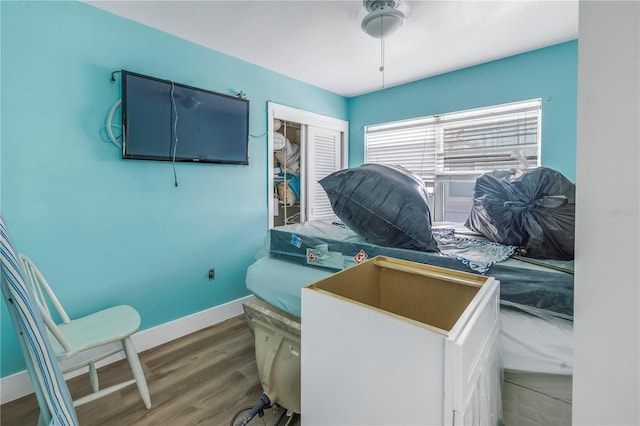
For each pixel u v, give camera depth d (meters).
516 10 1.88
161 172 2.21
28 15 1.64
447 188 3.13
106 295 1.98
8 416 1.54
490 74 2.65
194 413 1.54
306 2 1.81
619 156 0.50
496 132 2.72
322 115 3.39
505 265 1.15
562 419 1.04
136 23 2.02
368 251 1.52
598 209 0.52
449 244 1.48
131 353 1.58
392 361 0.74
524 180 1.33
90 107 1.86
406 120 3.25
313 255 1.73
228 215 2.62
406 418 0.72
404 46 2.36
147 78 2.03
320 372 0.91
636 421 0.51
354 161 3.70
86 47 1.83
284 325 1.32
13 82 1.61
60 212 1.79
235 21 2.02
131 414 1.53
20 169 1.65
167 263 2.27
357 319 0.80
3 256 0.79
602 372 0.54
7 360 1.65
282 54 2.51
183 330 2.37
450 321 1.13
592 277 0.54
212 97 2.38
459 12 1.90
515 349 1.08
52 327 1.31
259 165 2.83
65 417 0.89
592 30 0.51
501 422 1.09
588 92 0.52
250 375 1.85
